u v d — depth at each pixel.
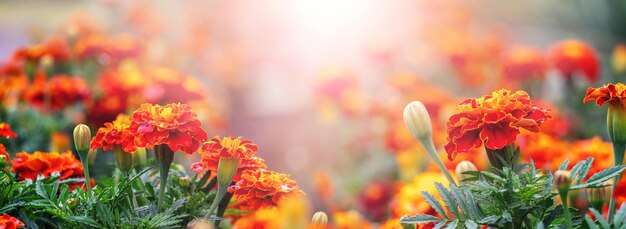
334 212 4.58
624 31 10.85
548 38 10.88
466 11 8.00
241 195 1.98
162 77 3.93
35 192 2.06
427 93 4.74
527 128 1.84
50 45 5.00
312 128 6.80
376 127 5.50
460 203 1.79
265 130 7.35
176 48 7.15
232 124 7.39
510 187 1.75
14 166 2.33
